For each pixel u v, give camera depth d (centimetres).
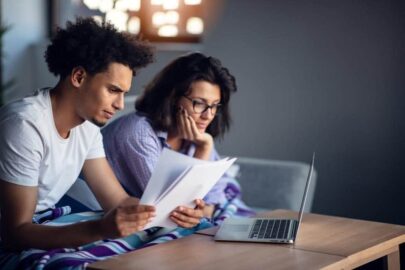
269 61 420
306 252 200
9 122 214
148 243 232
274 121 421
